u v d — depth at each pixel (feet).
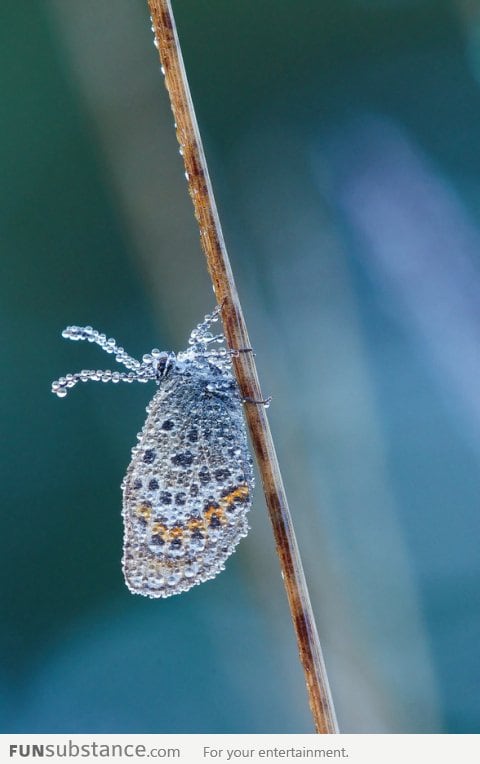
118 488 0.77
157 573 0.66
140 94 0.77
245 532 0.66
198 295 0.77
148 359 0.67
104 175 0.77
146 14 0.77
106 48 0.77
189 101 0.66
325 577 0.74
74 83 0.77
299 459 0.76
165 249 0.77
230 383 0.66
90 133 0.77
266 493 0.66
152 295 0.77
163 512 0.66
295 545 0.66
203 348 0.67
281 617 0.75
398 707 0.73
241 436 0.66
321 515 0.75
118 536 0.77
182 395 0.66
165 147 0.77
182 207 0.77
